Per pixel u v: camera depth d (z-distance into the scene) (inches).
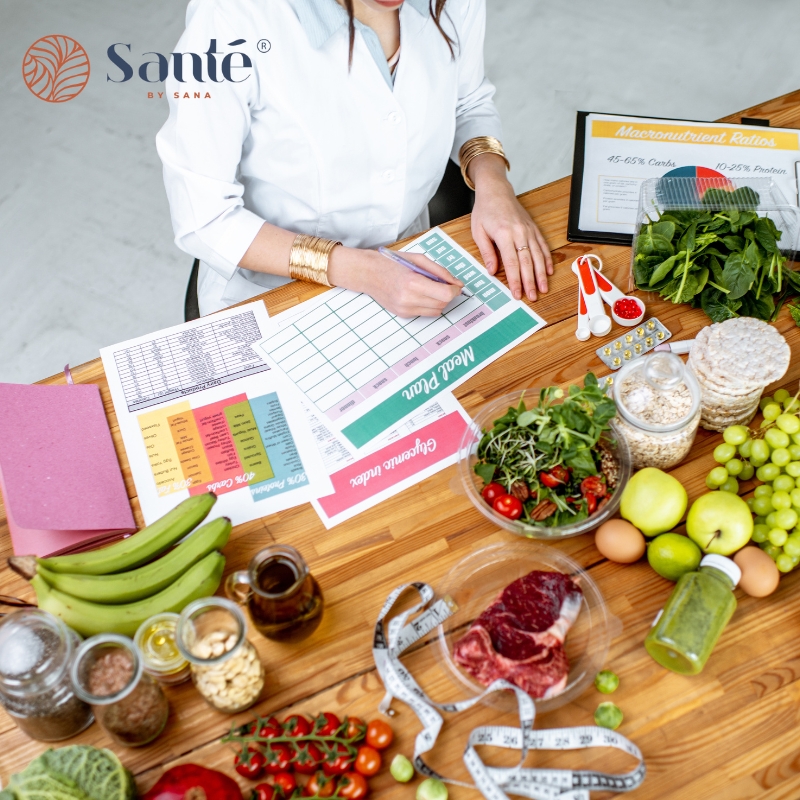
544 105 111.7
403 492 43.8
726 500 39.2
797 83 110.3
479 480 42.3
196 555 38.8
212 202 53.4
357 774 35.3
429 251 54.3
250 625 40.1
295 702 37.9
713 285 47.6
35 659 33.4
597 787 34.0
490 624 37.8
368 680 38.4
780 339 41.2
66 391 46.8
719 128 57.8
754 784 34.9
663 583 40.4
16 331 99.0
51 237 106.0
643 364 42.0
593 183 55.5
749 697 37.0
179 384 48.5
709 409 43.2
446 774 35.8
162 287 101.3
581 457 39.4
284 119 53.0
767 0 118.7
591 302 49.5
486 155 60.3
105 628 37.1
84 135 114.3
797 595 39.5
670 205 48.7
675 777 35.2
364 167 56.4
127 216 107.1
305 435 46.2
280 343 50.0
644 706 37.0
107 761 33.4
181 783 33.2
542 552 41.1
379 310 51.2
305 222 59.4
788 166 55.5
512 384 47.4
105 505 43.2
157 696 35.8
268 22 49.0
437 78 54.9
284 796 35.1
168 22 123.6
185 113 51.1
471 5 56.2
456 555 41.8
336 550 42.3
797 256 50.1
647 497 39.5
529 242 52.4
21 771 34.6
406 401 47.1
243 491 44.4
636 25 118.6
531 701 35.0
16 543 42.2
